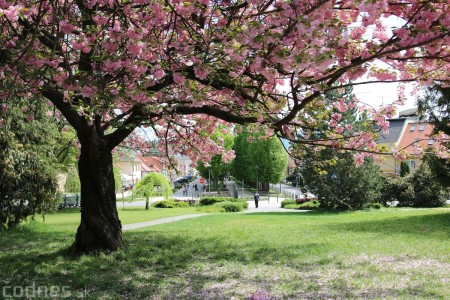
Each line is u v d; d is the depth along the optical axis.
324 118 8.76
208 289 6.80
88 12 6.23
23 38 6.53
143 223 21.48
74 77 5.80
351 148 7.84
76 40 5.66
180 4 5.73
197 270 8.23
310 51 4.91
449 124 18.95
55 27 6.42
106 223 9.78
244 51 5.30
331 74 5.88
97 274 7.71
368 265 8.66
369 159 27.98
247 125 8.30
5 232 14.48
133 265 8.54
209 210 32.56
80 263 8.57
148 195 37.28
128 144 14.76
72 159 27.88
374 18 4.93
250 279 7.50
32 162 15.19
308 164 10.09
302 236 13.45
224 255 9.79
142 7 5.90
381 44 5.69
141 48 5.54
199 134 11.49
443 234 13.83
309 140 7.75
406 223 17.48
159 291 6.66
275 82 7.59
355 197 28.45
